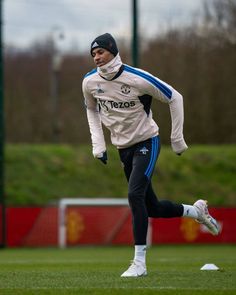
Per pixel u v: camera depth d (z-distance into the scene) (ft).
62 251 155.53
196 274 68.23
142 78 65.41
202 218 72.74
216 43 271.69
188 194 232.32
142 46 277.03
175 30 275.59
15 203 213.05
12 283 61.41
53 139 308.40
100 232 183.01
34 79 341.62
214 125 280.10
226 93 277.44
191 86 276.62
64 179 230.89
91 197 224.33
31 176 227.61
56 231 179.83
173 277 64.90
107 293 53.72
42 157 239.30
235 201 232.53
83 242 181.37
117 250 159.84
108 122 68.08
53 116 311.27
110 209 184.34
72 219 180.75
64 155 243.19
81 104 323.37
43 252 149.48
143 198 66.03
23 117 313.32
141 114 66.69
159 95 66.23
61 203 180.34
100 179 233.96
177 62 275.18
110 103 66.90
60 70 343.67
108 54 65.26
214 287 57.26
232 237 186.29
